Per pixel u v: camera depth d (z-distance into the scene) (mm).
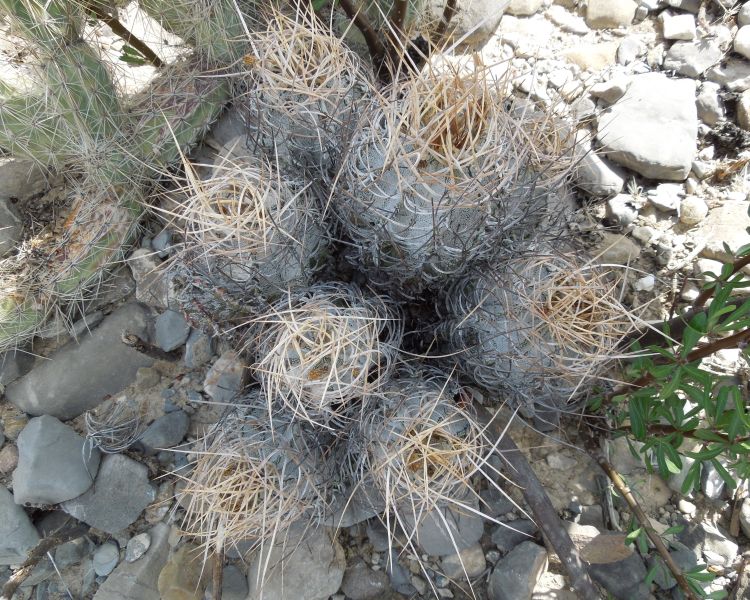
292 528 439
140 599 441
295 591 434
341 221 385
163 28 498
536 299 343
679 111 528
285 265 372
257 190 339
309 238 386
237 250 331
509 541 445
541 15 595
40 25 422
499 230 352
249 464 353
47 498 458
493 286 364
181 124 492
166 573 443
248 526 357
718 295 365
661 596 431
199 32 474
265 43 365
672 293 497
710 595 395
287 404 322
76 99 451
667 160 513
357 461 369
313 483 362
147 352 492
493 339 370
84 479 465
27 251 513
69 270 479
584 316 349
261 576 437
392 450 338
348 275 435
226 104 525
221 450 362
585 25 589
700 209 512
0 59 444
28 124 451
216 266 355
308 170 387
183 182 517
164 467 482
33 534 467
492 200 331
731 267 380
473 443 343
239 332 432
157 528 465
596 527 450
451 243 351
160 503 470
